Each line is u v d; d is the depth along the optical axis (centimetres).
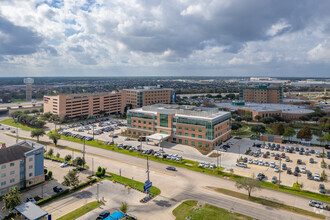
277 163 10719
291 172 9656
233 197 7575
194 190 8044
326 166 10300
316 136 16512
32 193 7819
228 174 9406
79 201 7281
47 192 7900
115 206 7012
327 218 6425
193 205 7062
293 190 8081
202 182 8681
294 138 15925
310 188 8256
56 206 6962
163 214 6562
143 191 7944
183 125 13538
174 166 10231
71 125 18950
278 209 6869
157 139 13200
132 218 6291
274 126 16512
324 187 8100
